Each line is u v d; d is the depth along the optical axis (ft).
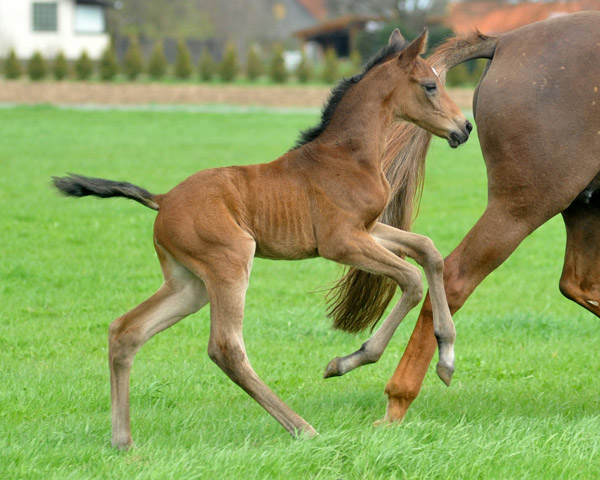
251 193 25.89
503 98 29.17
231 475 22.06
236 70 234.17
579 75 28.66
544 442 25.00
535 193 28.60
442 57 31.53
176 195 25.68
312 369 36.35
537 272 57.67
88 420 27.50
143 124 149.48
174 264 26.08
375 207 26.73
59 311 45.29
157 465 22.25
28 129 137.69
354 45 301.43
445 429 25.36
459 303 28.60
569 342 40.70
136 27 369.50
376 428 25.53
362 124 27.02
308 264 59.21
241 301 24.89
